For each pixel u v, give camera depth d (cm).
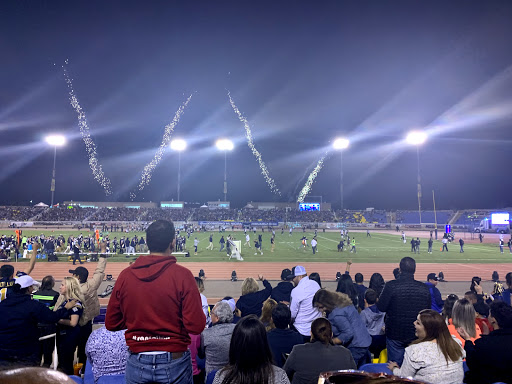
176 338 274
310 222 8781
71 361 579
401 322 548
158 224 300
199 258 3250
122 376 389
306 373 401
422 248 4306
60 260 3078
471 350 392
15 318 445
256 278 2259
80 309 565
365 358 598
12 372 131
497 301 404
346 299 576
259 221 8475
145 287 272
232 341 268
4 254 3070
